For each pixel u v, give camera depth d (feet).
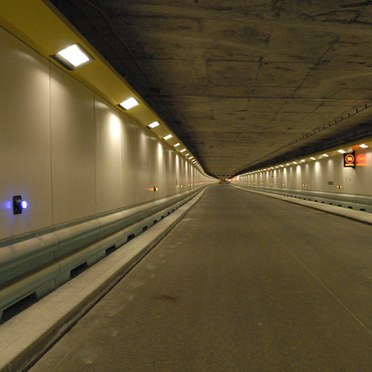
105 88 23.07
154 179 45.14
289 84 31.73
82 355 11.47
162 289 18.61
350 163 63.52
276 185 141.28
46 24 14.11
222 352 11.57
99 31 21.21
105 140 25.18
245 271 22.17
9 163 13.48
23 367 10.52
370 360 11.00
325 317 14.58
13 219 13.73
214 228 42.39
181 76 29.58
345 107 40.88
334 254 27.12
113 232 26.43
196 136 65.62
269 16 19.38
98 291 17.19
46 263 16.20
